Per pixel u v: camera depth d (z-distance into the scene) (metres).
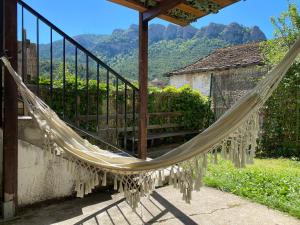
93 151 2.39
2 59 2.38
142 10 3.43
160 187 3.47
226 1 3.04
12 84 2.52
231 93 7.59
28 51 4.28
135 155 3.69
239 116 1.81
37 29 2.77
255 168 4.47
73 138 2.40
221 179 3.72
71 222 2.53
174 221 2.57
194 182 1.97
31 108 2.34
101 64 3.31
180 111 7.21
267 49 7.45
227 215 2.71
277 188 3.39
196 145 1.92
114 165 2.19
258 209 2.87
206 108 7.86
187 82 12.49
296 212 2.70
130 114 5.86
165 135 6.52
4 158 2.54
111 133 5.51
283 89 6.10
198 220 2.60
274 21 7.07
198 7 3.19
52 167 2.98
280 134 6.24
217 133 1.86
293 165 4.94
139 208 2.86
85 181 2.32
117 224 2.50
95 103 5.31
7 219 2.53
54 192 3.00
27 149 2.79
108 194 3.28
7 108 2.51
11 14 2.49
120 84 5.84
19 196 2.75
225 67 10.26
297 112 5.94
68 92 4.89
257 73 7.03
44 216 2.65
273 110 6.25
